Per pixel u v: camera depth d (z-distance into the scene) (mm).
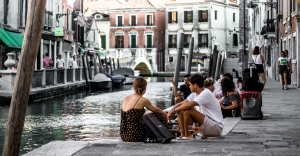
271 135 9492
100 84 39344
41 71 27234
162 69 83312
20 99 6270
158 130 8430
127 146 8086
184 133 9242
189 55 22484
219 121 9219
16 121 6281
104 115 18750
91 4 92188
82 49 55500
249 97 12359
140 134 8594
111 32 85938
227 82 12664
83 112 19922
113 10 85812
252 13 57062
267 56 44281
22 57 6266
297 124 11328
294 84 27594
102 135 13492
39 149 7758
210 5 78812
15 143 6309
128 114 8648
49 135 13508
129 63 78500
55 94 29203
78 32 55062
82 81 38406
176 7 81438
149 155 7312
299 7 26625
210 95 9211
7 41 30125
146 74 81125
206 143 8398
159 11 83312
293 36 28359
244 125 11148
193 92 10023
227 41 82250
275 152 7520
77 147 7938
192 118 9164
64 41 47000
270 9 41625
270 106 16000
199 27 79625
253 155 7273
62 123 16109
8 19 33094
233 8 83375
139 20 84188
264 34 41625
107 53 86125
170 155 7309
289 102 17500
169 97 29438
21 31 35000
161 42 83750
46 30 39781
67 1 48969
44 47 40281
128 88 41469
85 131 14273
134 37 84688
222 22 81438
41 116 18266
